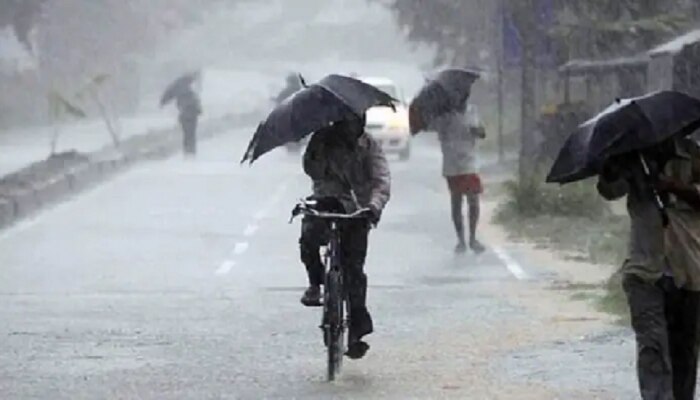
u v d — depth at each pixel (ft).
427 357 98.53
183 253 168.04
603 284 135.44
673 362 71.05
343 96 88.12
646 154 69.72
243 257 164.14
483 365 95.09
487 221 195.72
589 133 69.21
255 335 109.50
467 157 162.91
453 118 163.73
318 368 95.04
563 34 235.61
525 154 223.51
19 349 103.71
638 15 235.20
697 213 69.62
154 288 139.23
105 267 156.04
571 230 179.22
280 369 94.89
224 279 145.69
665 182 69.26
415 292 133.08
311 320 116.98
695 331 70.44
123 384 90.17
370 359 98.02
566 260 156.66
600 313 117.50
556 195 191.93
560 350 100.17
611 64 228.63
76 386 89.66
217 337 108.78
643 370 68.33
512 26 238.48
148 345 105.29
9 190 226.17
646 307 68.59
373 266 153.89
